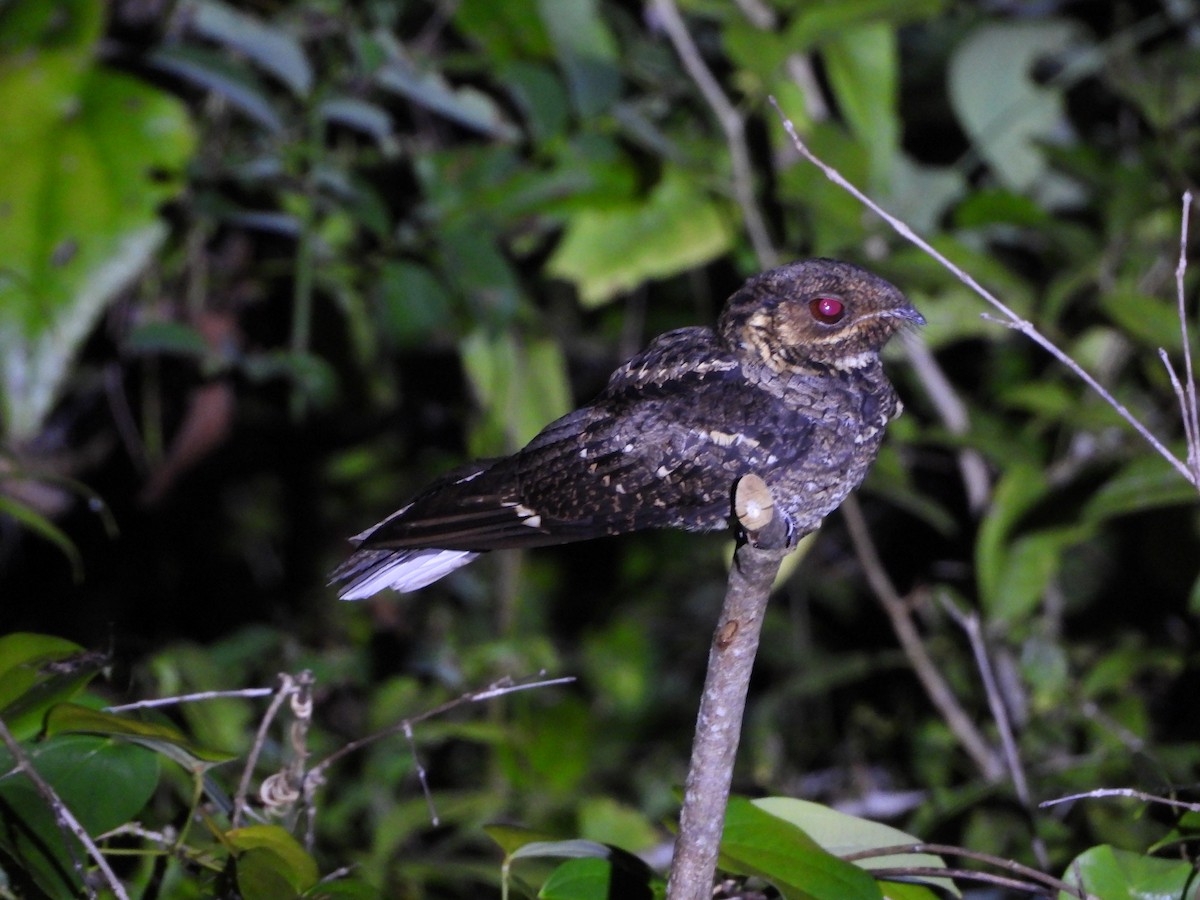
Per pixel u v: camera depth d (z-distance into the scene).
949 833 8.27
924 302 9.35
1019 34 9.88
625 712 12.84
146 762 5.22
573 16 8.55
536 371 9.70
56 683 5.25
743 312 6.46
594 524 6.38
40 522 6.47
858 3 8.58
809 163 8.73
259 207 9.35
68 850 4.73
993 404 10.91
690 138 9.47
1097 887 5.30
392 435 12.48
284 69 8.28
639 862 5.33
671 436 6.33
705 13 9.70
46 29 7.91
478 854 10.09
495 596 12.16
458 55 8.99
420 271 8.92
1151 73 9.92
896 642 12.09
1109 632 10.72
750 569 4.47
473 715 11.01
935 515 8.88
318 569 12.68
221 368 9.63
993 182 11.06
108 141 7.75
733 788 10.59
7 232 7.57
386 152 9.59
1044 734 9.16
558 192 8.88
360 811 9.77
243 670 9.77
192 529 12.62
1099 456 8.92
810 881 5.02
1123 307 8.44
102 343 10.60
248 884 4.92
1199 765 8.29
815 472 6.41
